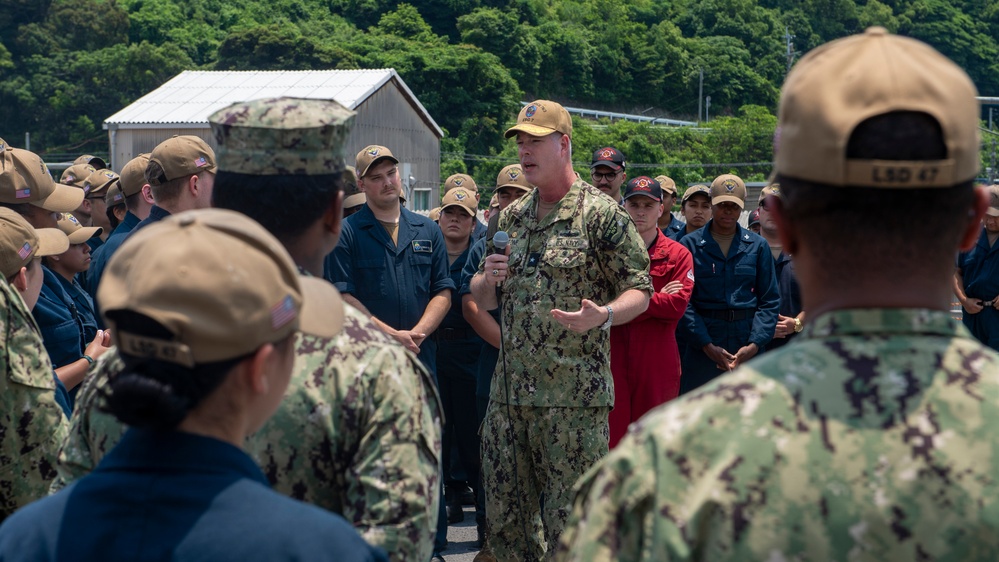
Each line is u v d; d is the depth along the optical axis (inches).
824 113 50.2
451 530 237.1
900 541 47.5
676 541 48.9
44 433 106.2
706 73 4542.3
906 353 50.6
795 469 48.6
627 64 4458.7
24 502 105.6
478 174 3021.7
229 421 58.6
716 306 239.5
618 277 166.2
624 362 203.6
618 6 4697.3
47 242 163.0
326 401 73.4
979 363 50.5
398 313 194.9
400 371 75.9
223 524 55.1
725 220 240.1
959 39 4963.1
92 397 77.5
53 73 3147.1
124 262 56.9
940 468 47.9
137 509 55.3
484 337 210.2
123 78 3120.1
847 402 49.6
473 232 249.4
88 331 184.9
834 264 52.2
